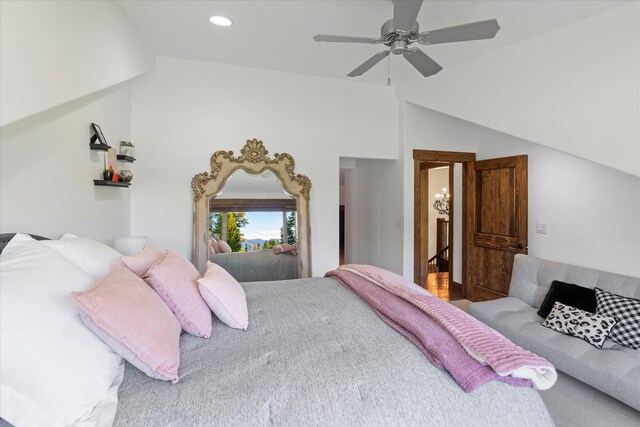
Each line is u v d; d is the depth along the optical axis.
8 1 1.34
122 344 1.17
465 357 1.38
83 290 1.27
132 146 3.12
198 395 1.13
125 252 2.78
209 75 3.69
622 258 3.06
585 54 2.61
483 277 4.62
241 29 2.89
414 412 1.18
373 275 2.39
